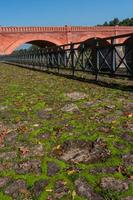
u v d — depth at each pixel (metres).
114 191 2.88
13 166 3.66
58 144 4.28
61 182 3.15
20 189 3.09
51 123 5.38
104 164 3.48
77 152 3.92
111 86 9.26
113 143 4.09
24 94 8.88
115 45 9.73
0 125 5.55
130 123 5.00
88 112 6.00
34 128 5.16
